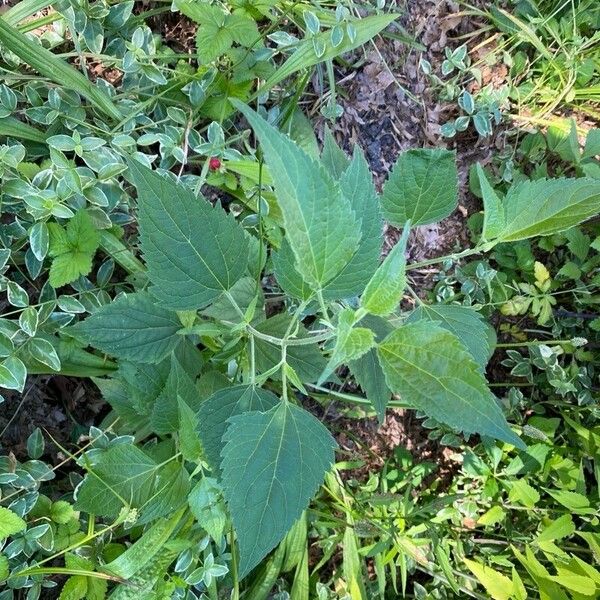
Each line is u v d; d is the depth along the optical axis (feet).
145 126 1.73
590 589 1.76
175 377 1.34
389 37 2.17
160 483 1.42
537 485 2.24
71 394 1.81
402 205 1.36
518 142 2.38
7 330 1.53
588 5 2.31
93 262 1.77
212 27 1.65
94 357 1.65
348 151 2.18
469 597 2.16
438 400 0.98
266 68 1.86
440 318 1.39
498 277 2.24
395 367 1.00
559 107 2.41
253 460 1.08
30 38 1.65
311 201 0.88
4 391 1.71
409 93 2.16
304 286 1.18
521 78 2.36
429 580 2.29
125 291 1.76
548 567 2.23
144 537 1.45
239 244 1.22
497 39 2.34
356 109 2.17
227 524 1.64
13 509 1.53
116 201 1.66
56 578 1.75
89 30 1.65
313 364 1.47
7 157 1.51
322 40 1.79
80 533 1.61
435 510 2.14
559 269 2.40
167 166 1.76
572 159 2.27
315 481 1.11
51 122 1.63
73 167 1.54
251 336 1.26
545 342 2.22
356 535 1.99
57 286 1.50
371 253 1.20
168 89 1.75
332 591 2.07
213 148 1.73
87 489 1.40
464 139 2.34
